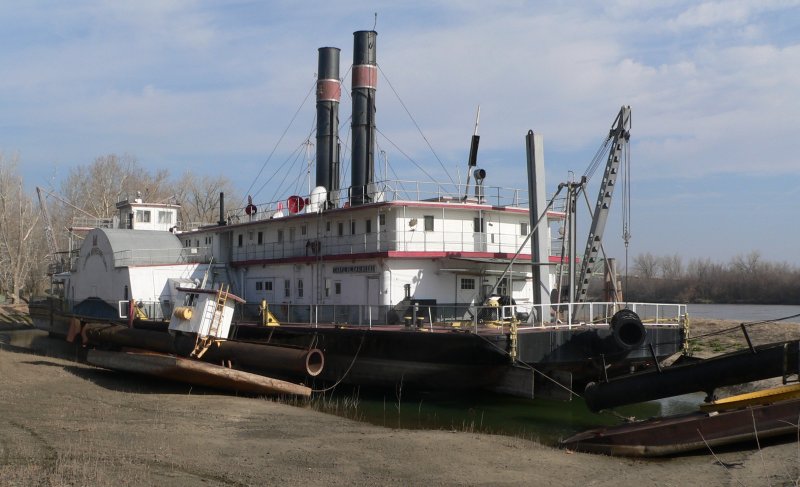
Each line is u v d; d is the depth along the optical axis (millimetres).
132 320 37062
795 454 15578
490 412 24047
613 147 28750
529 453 17016
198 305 29406
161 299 38781
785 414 16391
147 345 33656
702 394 27531
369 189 33906
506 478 14672
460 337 23562
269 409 23203
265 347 27875
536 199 27844
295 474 14578
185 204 103875
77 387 27391
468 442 17938
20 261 82750
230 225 40312
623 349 23781
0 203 86188
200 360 29281
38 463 14727
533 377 22859
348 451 16719
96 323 40031
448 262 29875
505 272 27688
